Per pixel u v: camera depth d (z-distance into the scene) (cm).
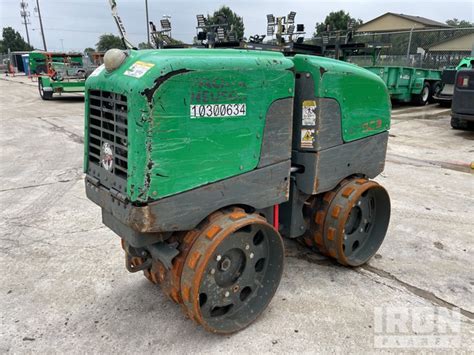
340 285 319
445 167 659
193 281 227
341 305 293
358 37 1866
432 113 1262
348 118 308
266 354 245
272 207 289
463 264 355
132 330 269
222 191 242
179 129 215
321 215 322
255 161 255
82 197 518
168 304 297
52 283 325
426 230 422
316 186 298
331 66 285
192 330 268
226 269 257
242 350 249
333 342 255
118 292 312
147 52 224
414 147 796
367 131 332
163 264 242
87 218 452
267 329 267
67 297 307
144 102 200
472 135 912
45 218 452
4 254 372
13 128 997
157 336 263
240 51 253
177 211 224
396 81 1274
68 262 358
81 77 1700
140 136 204
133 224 214
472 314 286
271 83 252
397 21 4153
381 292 310
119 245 389
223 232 230
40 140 859
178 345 254
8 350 251
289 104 267
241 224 236
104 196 238
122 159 218
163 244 245
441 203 499
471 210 477
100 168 246
